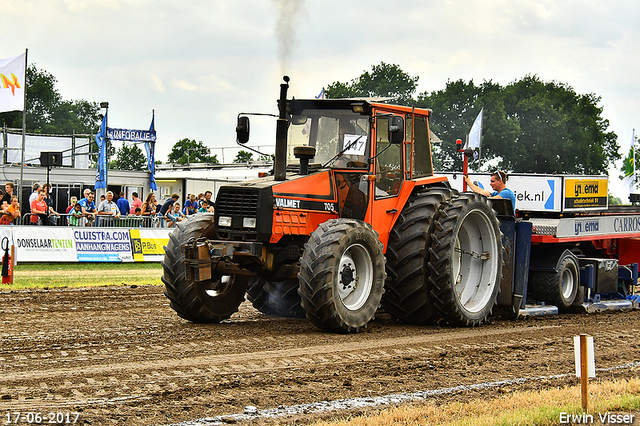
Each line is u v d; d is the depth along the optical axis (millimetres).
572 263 15250
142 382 7758
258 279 13180
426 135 13273
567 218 15250
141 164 102938
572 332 12086
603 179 17641
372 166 11688
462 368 8953
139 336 10586
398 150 12438
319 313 10672
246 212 10977
